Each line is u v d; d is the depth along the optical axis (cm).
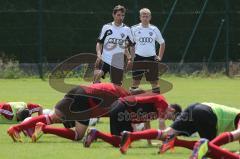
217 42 11000
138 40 5825
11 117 4350
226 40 10969
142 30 5841
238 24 11075
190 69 10894
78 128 3803
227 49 10975
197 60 10975
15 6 11100
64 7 10975
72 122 3956
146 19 5862
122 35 5384
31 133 3872
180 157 3319
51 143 3794
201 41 10994
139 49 5794
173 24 10931
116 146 3591
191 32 10969
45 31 10500
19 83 9419
